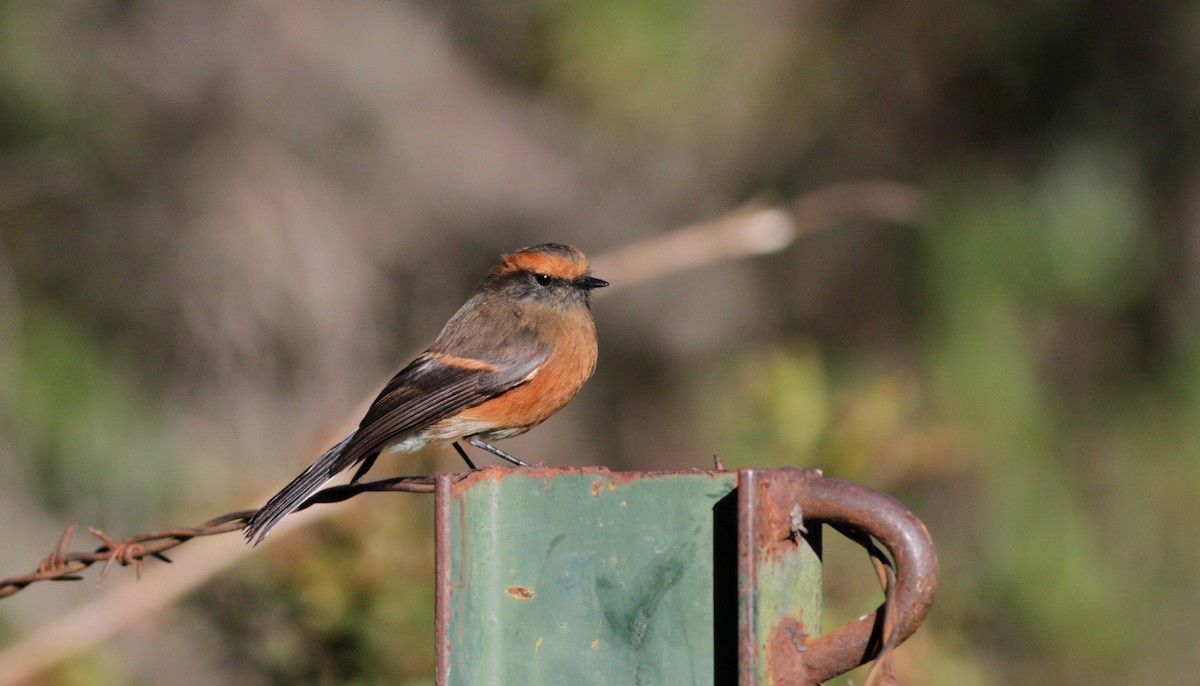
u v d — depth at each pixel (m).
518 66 15.80
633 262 9.88
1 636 11.59
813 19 14.91
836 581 9.87
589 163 15.77
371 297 13.68
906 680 9.10
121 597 8.77
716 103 15.08
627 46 14.85
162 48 14.49
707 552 4.98
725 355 15.80
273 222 13.73
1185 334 14.02
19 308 12.88
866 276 15.05
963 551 13.02
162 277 13.39
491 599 5.25
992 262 14.02
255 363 12.79
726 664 4.91
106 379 12.77
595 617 5.12
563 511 5.20
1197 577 13.52
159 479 12.40
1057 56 14.44
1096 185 14.13
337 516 8.95
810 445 9.69
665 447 16.25
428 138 15.37
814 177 15.07
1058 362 14.12
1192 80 14.22
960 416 13.18
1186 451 13.88
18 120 13.83
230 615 9.30
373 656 8.97
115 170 14.00
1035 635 12.96
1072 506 13.30
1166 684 13.24
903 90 14.85
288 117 14.76
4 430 12.42
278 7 14.90
